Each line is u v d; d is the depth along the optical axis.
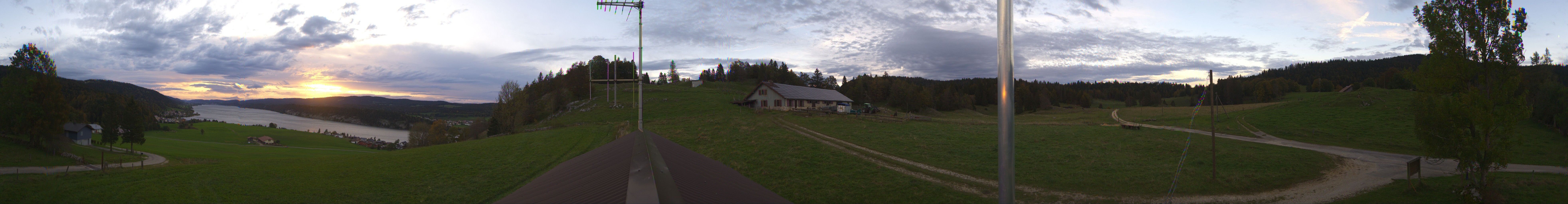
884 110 104.25
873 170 31.09
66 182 29.70
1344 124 59.19
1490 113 21.72
